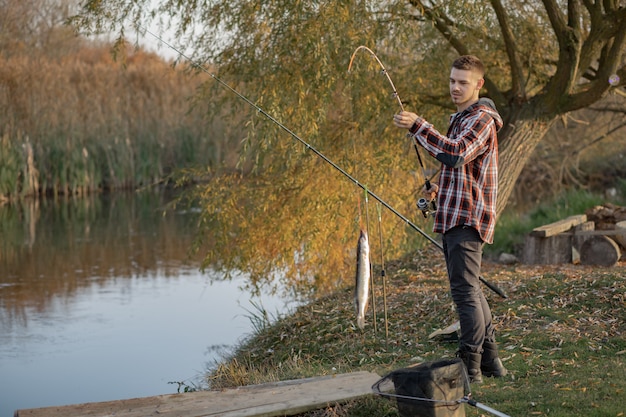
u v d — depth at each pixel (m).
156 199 26.39
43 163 26.30
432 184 4.93
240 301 11.53
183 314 10.88
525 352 5.68
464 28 9.81
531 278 7.59
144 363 8.68
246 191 10.19
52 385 8.06
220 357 8.58
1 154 24.83
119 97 28.98
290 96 9.15
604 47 9.92
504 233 11.39
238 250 10.38
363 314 4.79
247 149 8.90
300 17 8.93
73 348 9.35
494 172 4.58
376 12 9.51
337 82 9.83
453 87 4.66
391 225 10.20
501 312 6.64
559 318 6.37
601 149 20.53
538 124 9.66
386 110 10.06
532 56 10.84
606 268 8.34
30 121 26.22
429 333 6.53
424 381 3.92
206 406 4.53
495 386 4.86
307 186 9.95
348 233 10.04
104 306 11.43
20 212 22.88
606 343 5.78
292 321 7.98
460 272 4.64
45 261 15.04
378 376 4.99
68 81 27.95
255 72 9.58
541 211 14.13
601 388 4.72
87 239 17.77
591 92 9.49
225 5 9.57
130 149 28.67
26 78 26.11
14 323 10.50
